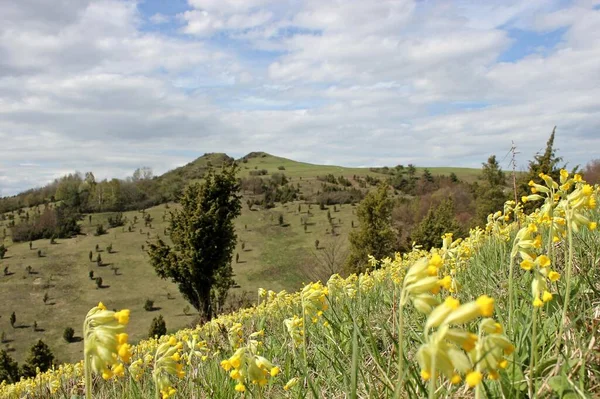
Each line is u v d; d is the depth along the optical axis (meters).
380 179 123.12
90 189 118.50
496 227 5.74
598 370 2.22
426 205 56.25
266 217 95.94
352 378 2.20
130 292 66.38
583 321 2.62
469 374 1.51
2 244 88.44
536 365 2.21
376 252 39.47
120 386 5.03
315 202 105.69
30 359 28.23
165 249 33.78
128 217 103.81
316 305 3.68
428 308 1.83
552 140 23.67
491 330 1.79
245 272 69.12
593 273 3.29
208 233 32.84
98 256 76.62
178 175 147.38
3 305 61.69
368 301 4.72
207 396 3.72
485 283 4.31
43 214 96.31
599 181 28.98
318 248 76.19
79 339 51.75
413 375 2.22
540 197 3.46
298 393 3.02
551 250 3.34
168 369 3.17
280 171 154.38
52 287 68.19
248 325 7.08
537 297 2.23
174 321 54.75
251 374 2.82
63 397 6.17
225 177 33.97
